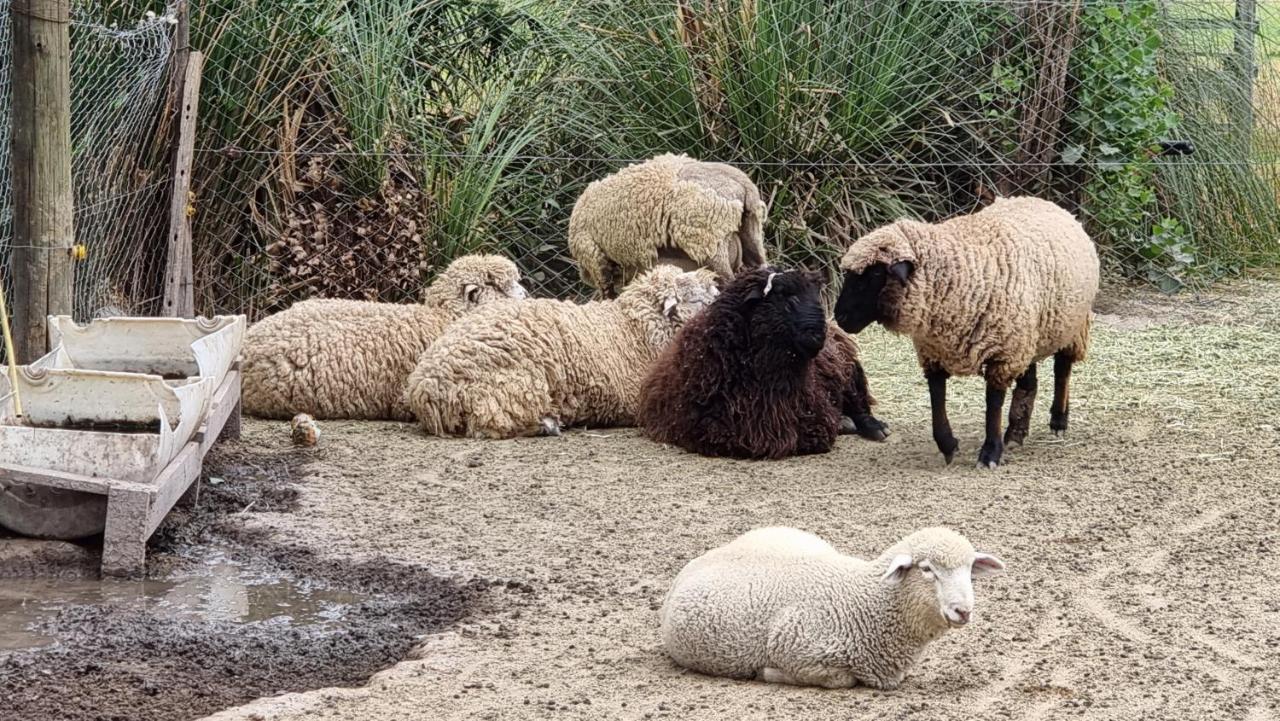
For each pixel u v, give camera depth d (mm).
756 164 9648
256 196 9508
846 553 6820
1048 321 7547
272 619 6426
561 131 10008
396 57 9758
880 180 10062
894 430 8195
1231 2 10852
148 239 9008
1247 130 10609
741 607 6023
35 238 7648
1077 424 8164
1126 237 10312
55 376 7043
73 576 6695
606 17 10039
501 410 8055
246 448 7871
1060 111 10156
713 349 7875
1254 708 5910
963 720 5832
